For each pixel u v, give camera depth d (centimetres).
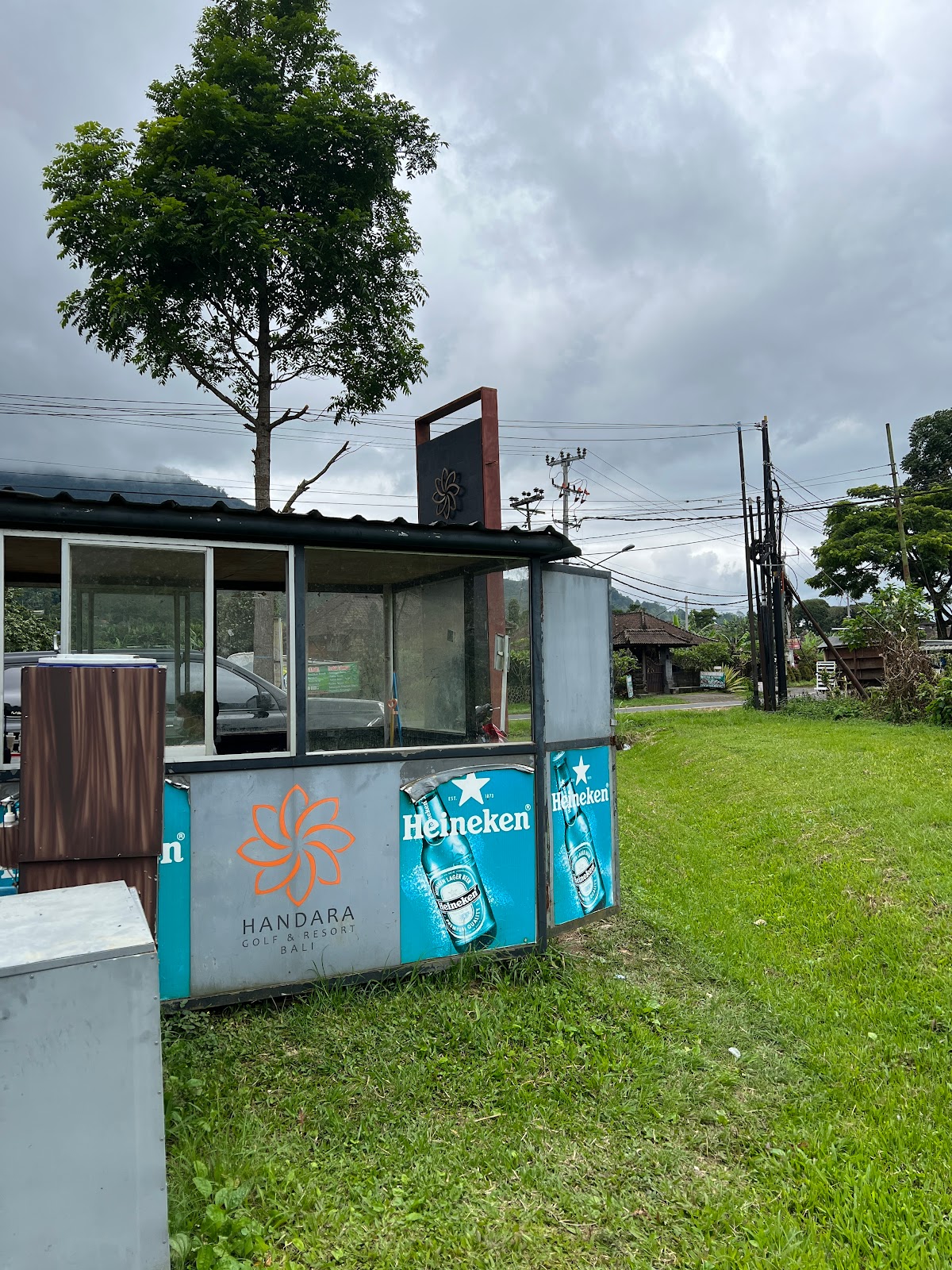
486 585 527
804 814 904
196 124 1206
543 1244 284
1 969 203
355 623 484
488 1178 318
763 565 2361
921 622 2050
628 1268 275
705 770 1364
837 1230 298
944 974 515
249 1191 290
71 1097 208
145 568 415
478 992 471
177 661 422
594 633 579
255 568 478
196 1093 346
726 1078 403
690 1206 310
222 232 1148
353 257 1281
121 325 1188
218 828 423
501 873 503
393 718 495
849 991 516
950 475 4228
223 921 423
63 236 1194
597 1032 439
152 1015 217
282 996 434
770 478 2369
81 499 389
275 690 466
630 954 572
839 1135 361
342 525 445
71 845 292
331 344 1357
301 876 441
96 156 1227
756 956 573
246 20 1339
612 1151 342
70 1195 208
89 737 296
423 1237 281
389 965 464
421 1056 398
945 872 664
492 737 522
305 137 1252
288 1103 352
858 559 3959
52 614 414
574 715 555
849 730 1606
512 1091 376
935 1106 382
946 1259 283
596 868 571
